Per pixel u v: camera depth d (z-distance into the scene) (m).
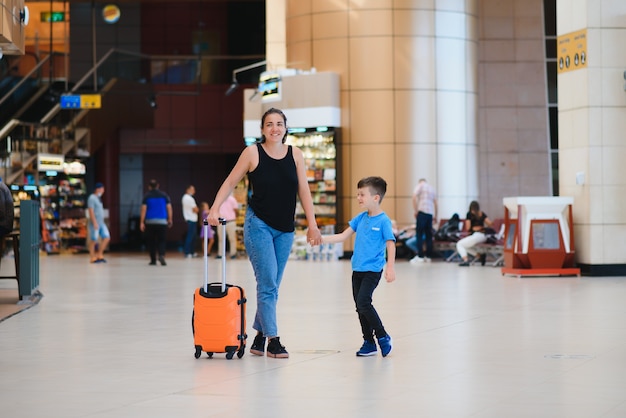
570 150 23.45
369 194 10.65
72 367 9.92
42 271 27.30
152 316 14.91
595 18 22.86
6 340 12.12
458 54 32.78
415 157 32.19
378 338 10.47
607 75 22.91
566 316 14.34
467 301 16.81
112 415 7.52
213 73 49.28
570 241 23.09
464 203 32.84
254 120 35.34
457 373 9.35
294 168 10.59
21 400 8.16
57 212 40.91
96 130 42.91
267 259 10.46
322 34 32.69
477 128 33.47
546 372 9.37
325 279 22.55
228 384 8.87
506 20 39.22
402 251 32.09
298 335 12.35
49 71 43.88
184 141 48.94
